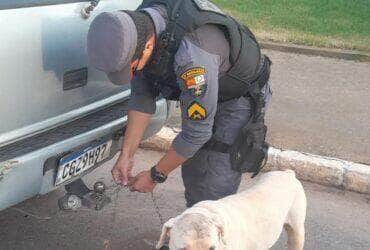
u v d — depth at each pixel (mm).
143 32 2607
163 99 3580
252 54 2924
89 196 3330
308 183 4668
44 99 2986
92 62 2643
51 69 2982
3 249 3605
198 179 3236
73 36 3074
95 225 3900
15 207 3998
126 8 3455
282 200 3027
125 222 3957
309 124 5406
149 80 2998
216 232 2477
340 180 4598
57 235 3775
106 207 4090
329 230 4059
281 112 5617
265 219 2887
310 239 3938
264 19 8391
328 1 9531
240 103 3092
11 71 2775
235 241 2645
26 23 2811
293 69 6789
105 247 3531
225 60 2822
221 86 2938
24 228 3818
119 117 3385
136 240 3783
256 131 3102
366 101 6059
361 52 7305
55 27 2963
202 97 2682
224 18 2793
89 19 3160
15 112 2844
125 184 3197
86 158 3217
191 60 2639
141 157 4844
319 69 6859
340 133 5277
